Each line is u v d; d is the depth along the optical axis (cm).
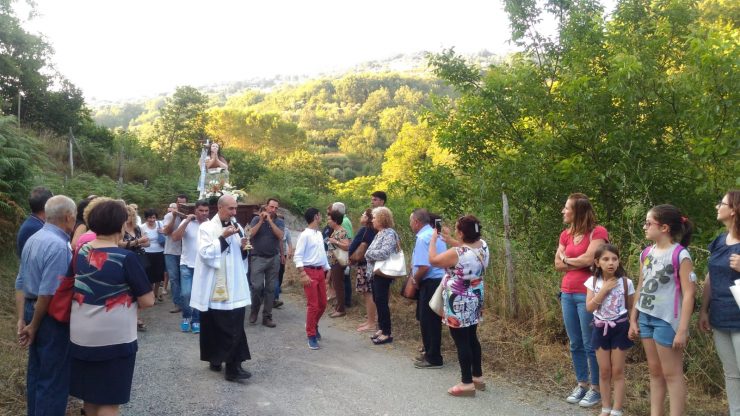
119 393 355
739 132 612
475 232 504
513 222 848
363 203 1856
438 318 589
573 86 730
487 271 755
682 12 794
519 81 850
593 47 798
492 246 786
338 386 536
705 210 711
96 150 1945
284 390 524
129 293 360
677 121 715
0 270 773
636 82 710
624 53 708
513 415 468
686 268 388
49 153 1730
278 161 4438
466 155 918
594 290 452
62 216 396
